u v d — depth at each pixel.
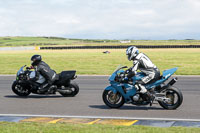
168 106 10.66
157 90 10.67
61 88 13.59
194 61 37.62
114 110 10.67
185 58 43.25
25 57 49.56
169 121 8.81
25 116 9.61
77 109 10.88
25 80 13.66
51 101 12.62
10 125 8.03
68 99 13.09
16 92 14.01
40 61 13.62
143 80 10.50
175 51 68.00
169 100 10.49
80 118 9.28
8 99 13.16
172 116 9.58
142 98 10.61
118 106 10.92
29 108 11.10
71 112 10.34
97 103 12.12
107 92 11.02
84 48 91.88
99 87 16.91
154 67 10.62
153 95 10.46
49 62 37.47
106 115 9.83
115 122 8.70
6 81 20.28
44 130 7.37
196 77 22.02
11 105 11.73
